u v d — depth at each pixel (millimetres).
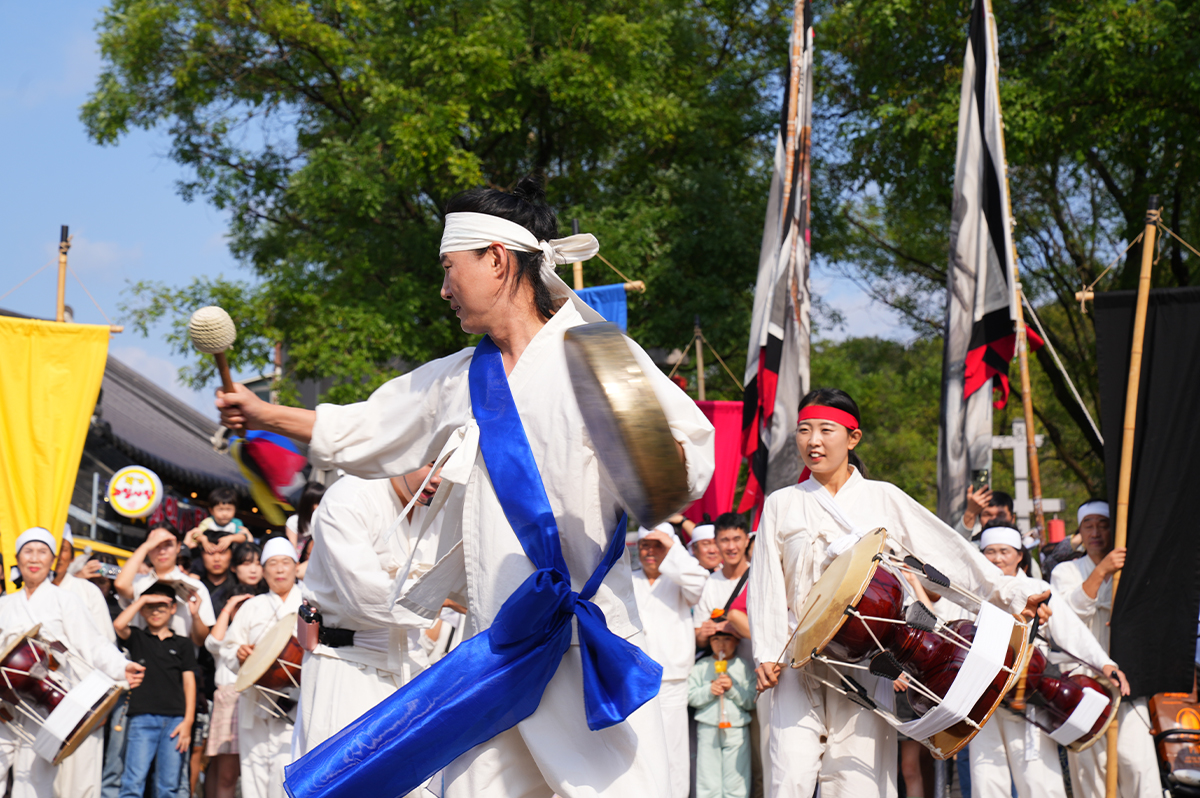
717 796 6586
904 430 27016
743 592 6625
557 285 2340
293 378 14602
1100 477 18984
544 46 15000
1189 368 6035
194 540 8289
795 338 8055
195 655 7273
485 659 2117
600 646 2154
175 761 7051
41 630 6246
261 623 6789
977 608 4336
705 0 17938
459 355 2402
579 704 2201
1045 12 15422
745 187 17344
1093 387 18656
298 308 14688
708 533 7238
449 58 14094
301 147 16484
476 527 2232
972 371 7930
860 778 4355
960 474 7832
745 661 6660
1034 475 7617
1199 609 5867
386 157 14523
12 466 7977
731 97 17766
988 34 8164
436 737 2090
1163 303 6102
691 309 15023
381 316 14055
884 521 4574
